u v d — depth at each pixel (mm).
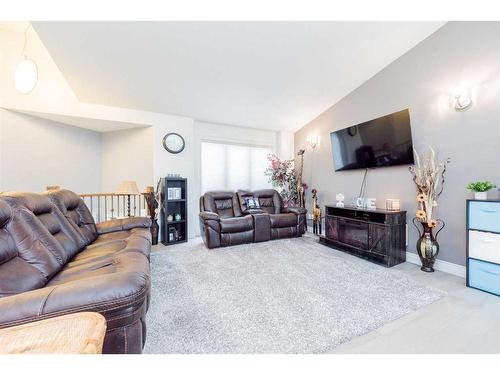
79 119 3852
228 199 4398
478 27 2414
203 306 1884
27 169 3689
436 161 2773
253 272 2605
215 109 4234
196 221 4605
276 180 5141
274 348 1400
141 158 4359
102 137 4828
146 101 3803
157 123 4223
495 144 2303
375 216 3057
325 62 3145
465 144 2521
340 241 3543
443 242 2707
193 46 2658
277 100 4055
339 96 4043
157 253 3365
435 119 2779
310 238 4207
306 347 1410
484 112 2377
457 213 2592
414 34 2783
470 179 2484
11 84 3301
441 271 2678
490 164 2336
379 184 3492
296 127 5211
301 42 2729
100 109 3818
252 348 1400
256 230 3881
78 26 2303
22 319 800
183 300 1980
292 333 1542
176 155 4367
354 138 3787
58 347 632
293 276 2490
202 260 3031
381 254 2885
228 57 2889
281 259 3057
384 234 2873
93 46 2578
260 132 5402
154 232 3879
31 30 3250
